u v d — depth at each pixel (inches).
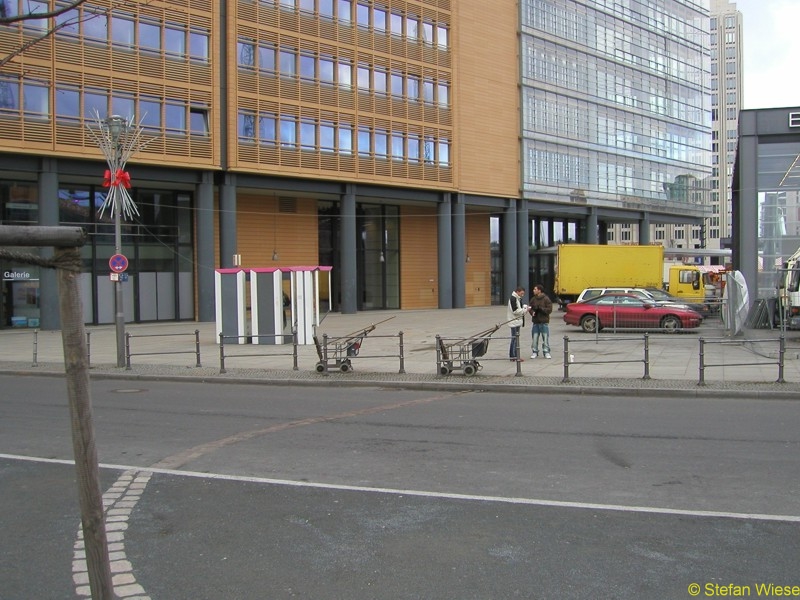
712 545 211.9
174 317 1545.3
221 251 1497.3
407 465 316.5
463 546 213.5
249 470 310.8
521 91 2075.5
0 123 1193.4
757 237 1090.1
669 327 1015.0
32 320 1381.6
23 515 251.6
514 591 180.1
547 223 2434.8
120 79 1315.2
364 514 246.4
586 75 2265.0
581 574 190.9
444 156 1878.7
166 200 1535.4
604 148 2315.5
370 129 1715.1
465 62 1939.0
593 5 2293.3
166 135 1371.8
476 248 2192.4
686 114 2669.8
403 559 203.5
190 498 268.7
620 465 311.7
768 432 382.3
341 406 491.5
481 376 613.0
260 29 1510.8
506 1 2044.8
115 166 742.5
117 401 522.3
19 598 180.4
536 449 346.0
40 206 1253.1
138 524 238.2
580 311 1066.7
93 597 126.8
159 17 1363.2
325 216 1796.3
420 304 2038.6
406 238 2015.3
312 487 282.2
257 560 204.1
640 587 182.1
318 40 1611.7
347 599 176.7
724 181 5462.6
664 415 440.1
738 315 904.3
